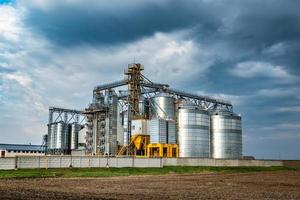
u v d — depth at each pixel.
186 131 132.12
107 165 99.44
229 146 146.50
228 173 107.00
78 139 157.25
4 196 41.91
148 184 63.75
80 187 55.75
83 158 95.81
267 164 142.12
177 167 111.50
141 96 133.38
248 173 107.94
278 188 60.22
